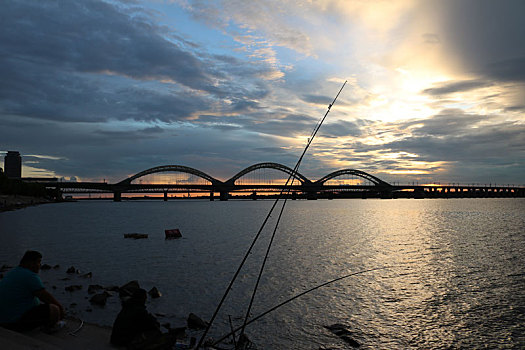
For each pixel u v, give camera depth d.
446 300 15.54
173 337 7.22
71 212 101.75
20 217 75.06
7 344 5.91
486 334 11.90
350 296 16.00
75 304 13.54
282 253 28.64
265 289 16.97
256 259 25.45
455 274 20.83
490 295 16.31
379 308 14.37
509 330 12.23
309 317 13.20
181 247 31.66
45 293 7.15
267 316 13.20
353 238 40.25
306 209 136.75
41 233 43.12
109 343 7.26
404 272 21.30
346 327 12.21
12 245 32.06
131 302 7.46
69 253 27.66
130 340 7.07
